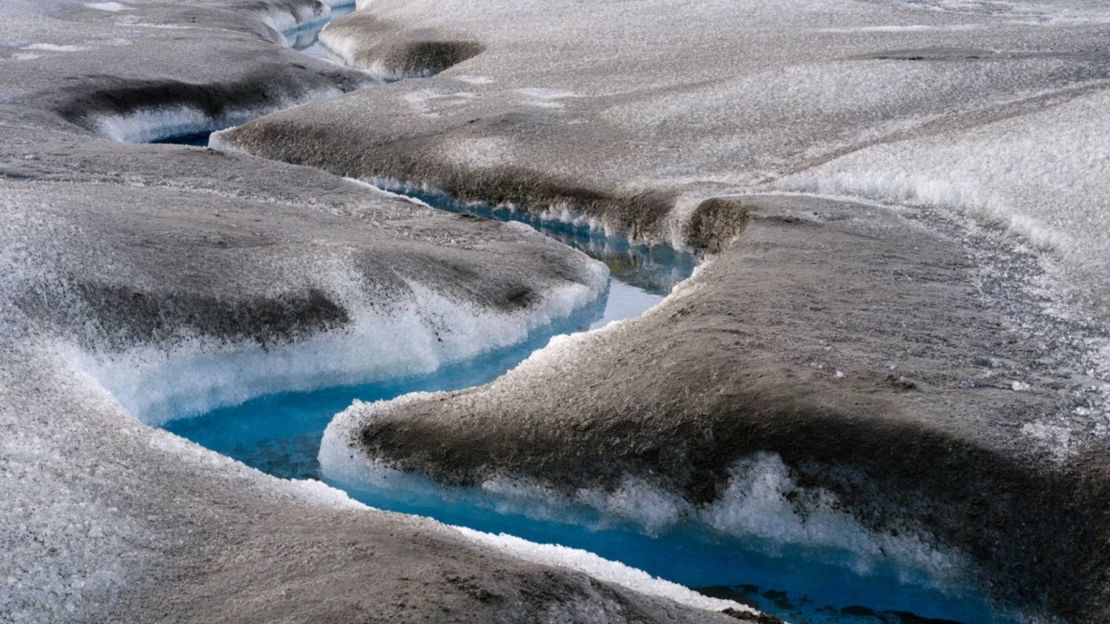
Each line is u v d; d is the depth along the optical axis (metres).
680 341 7.96
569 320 10.45
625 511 7.17
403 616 4.85
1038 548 6.32
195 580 5.39
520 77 18.58
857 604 6.65
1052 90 14.85
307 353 9.17
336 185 13.27
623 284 11.48
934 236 10.45
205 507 6.09
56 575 5.32
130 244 9.43
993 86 15.23
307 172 13.64
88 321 8.48
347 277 9.64
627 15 23.25
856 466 6.75
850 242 10.18
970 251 10.04
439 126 15.66
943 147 12.55
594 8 24.25
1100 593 6.11
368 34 24.89
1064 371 7.58
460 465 7.54
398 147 15.17
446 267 10.27
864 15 22.17
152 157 13.71
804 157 13.36
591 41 20.98
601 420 7.40
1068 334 8.20
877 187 11.95
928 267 9.56
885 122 14.22
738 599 6.70
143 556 5.55
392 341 9.38
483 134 15.09
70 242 9.08
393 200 12.86
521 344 9.93
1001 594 6.36
